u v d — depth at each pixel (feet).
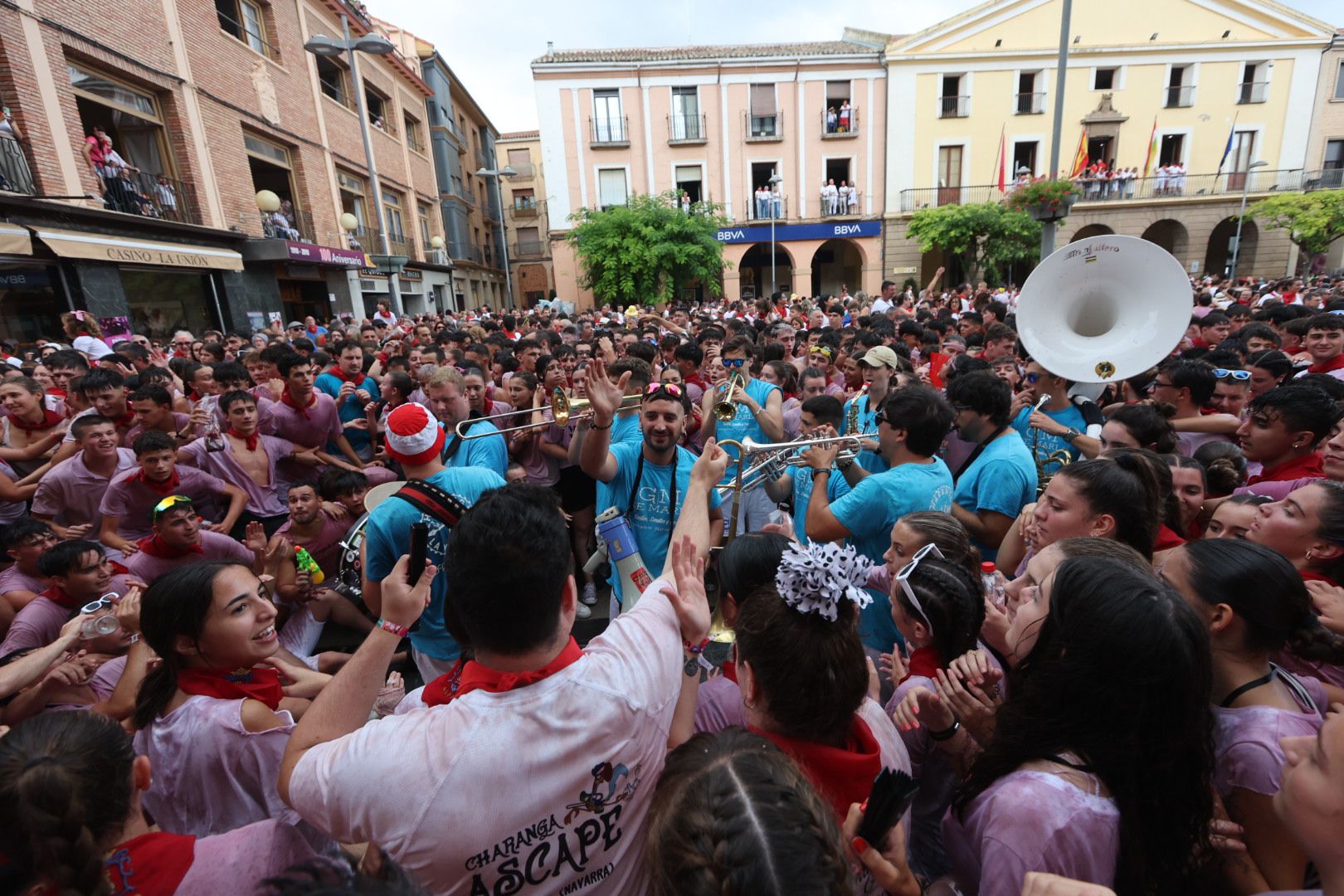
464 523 3.80
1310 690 4.99
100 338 26.03
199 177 38.65
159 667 5.82
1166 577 5.03
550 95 78.95
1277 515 6.12
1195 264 80.12
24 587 9.53
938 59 77.41
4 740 3.60
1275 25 76.69
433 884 3.39
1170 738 3.73
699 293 87.25
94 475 12.17
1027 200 39.27
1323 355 14.43
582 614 13.93
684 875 2.84
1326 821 2.93
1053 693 3.96
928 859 5.43
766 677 4.14
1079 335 12.92
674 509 9.23
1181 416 12.08
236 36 44.11
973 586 5.49
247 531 10.89
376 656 3.88
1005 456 9.09
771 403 14.17
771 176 83.51
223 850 4.13
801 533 11.34
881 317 30.17
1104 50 76.59
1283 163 80.12
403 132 72.18
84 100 32.01
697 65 78.28
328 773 3.39
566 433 14.87
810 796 3.13
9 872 3.48
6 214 26.07
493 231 116.98
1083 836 3.60
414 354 20.17
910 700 5.14
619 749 3.73
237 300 41.04
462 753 3.41
